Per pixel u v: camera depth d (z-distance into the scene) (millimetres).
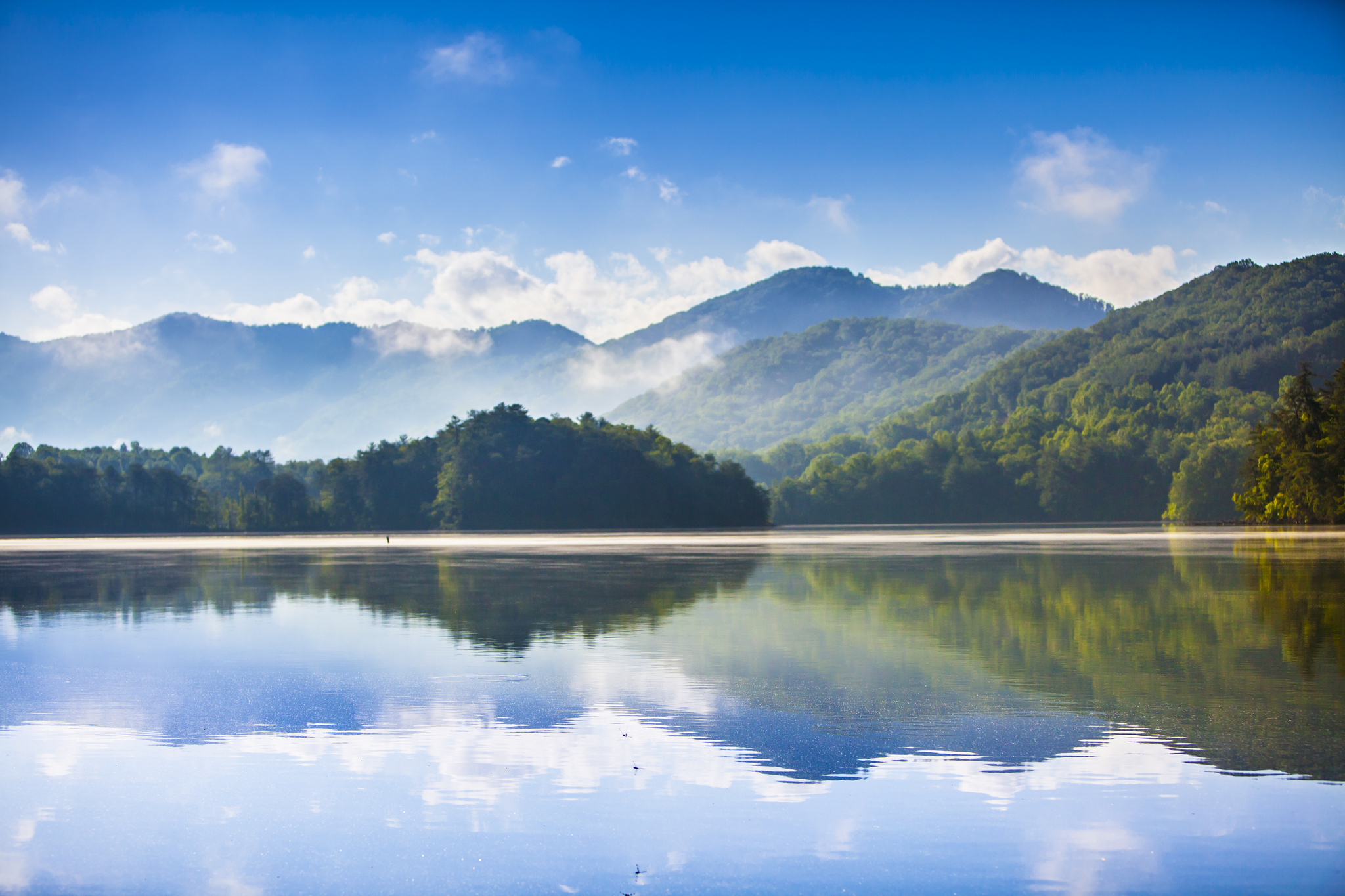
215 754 18578
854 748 18562
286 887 13094
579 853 14023
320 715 21453
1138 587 46719
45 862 13922
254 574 63188
